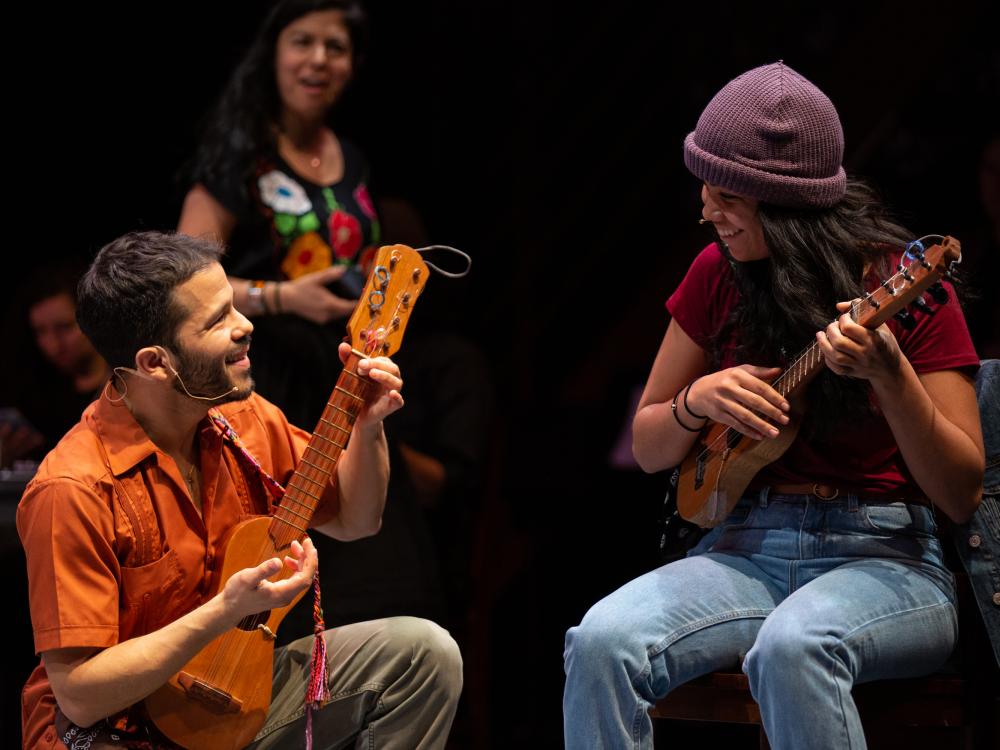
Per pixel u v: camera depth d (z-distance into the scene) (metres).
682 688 5.21
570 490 9.91
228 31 11.16
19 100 10.95
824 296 4.96
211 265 4.91
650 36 12.51
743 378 5.01
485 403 8.84
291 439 5.41
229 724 4.93
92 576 4.64
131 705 4.73
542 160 12.39
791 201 4.95
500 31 12.11
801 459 5.21
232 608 4.55
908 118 11.73
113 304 4.79
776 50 12.15
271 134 6.94
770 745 4.91
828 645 4.65
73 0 10.93
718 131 5.00
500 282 12.23
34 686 4.98
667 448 5.44
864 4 11.77
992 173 9.20
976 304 9.08
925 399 4.78
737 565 5.28
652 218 12.57
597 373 11.67
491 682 10.02
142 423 4.94
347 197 7.17
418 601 6.94
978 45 11.73
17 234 11.03
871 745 5.37
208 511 5.01
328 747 5.18
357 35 7.18
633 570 9.73
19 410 9.23
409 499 7.10
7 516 7.11
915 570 5.03
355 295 6.85
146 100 11.12
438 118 11.91
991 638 5.06
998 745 5.17
